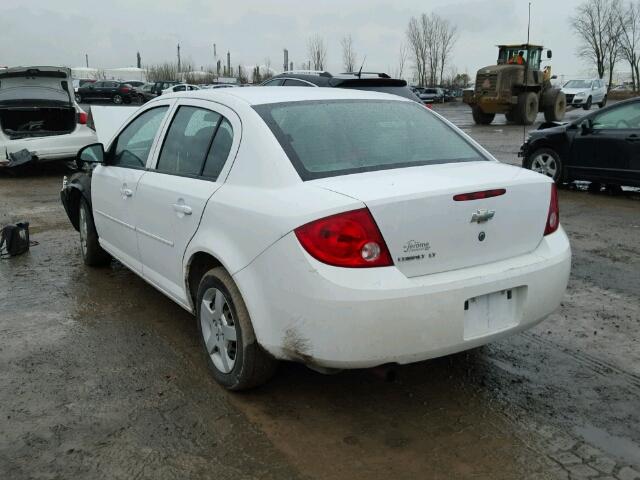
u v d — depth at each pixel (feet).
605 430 9.86
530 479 8.67
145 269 13.88
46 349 12.84
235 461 9.07
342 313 8.63
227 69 237.86
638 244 21.27
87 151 15.53
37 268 18.51
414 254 9.00
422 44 217.97
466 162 11.23
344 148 10.56
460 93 199.62
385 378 9.30
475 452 9.28
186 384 11.31
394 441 9.56
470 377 11.60
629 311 14.94
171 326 14.03
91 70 263.29
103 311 14.97
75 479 8.69
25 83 36.17
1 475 8.77
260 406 10.55
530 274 9.88
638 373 11.79
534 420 10.14
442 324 9.04
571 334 13.58
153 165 13.30
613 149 29.14
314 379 11.46
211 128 11.69
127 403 10.66
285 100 11.47
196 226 11.06
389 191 9.00
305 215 8.88
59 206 28.30
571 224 24.35
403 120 12.03
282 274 9.09
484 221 9.58
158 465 8.98
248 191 10.06
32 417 10.23
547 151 31.76
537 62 84.84
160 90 129.18
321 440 9.58
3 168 39.68
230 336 10.60
